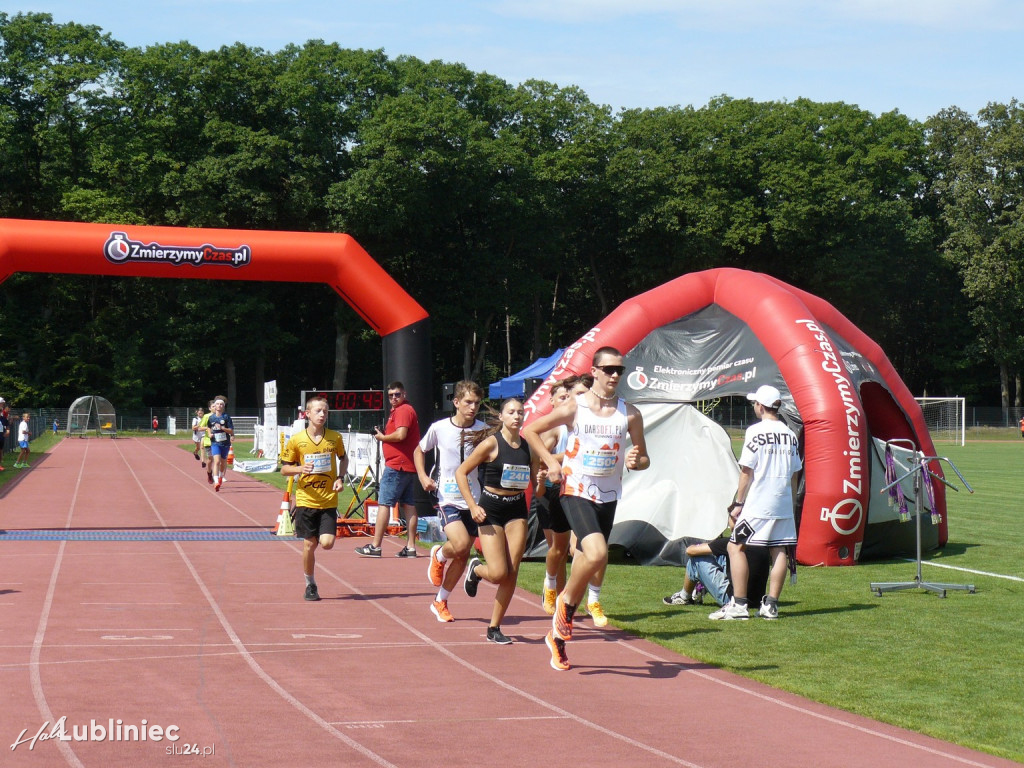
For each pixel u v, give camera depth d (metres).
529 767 5.37
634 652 8.18
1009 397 76.88
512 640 8.55
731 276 14.80
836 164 65.94
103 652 7.82
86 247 15.55
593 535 7.40
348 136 63.97
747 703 6.71
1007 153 67.06
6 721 6.02
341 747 5.64
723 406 60.38
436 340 67.94
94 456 40.16
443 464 9.33
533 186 62.62
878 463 13.77
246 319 64.50
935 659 7.96
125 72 63.53
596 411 7.64
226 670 7.35
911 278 72.00
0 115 59.56
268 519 17.84
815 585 11.55
